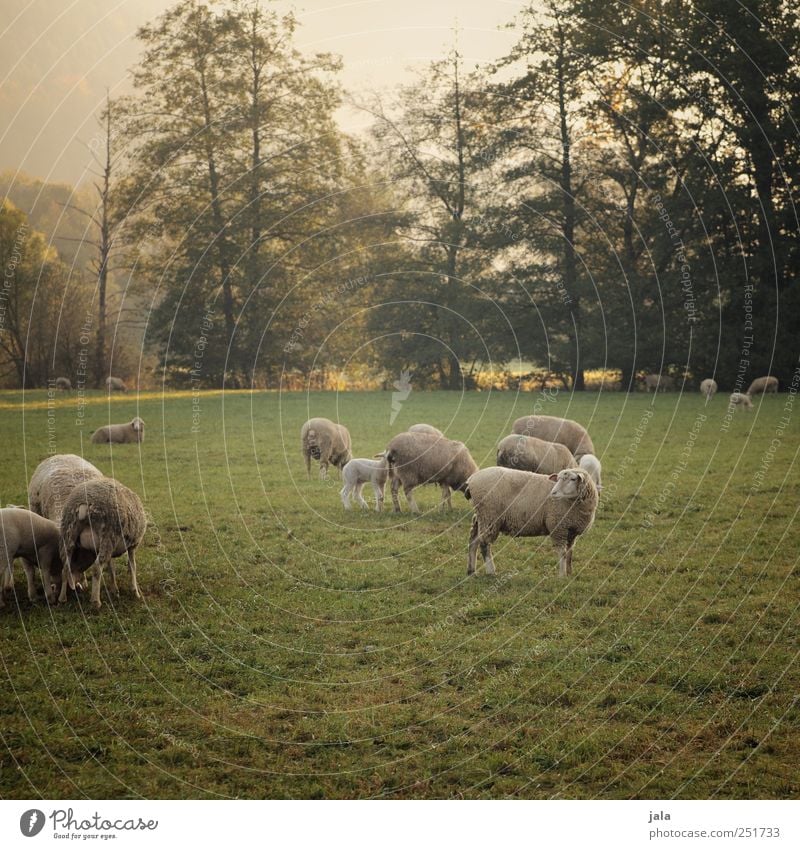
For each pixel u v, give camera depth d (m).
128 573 13.08
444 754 7.95
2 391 48.50
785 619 10.78
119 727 8.40
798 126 42.88
